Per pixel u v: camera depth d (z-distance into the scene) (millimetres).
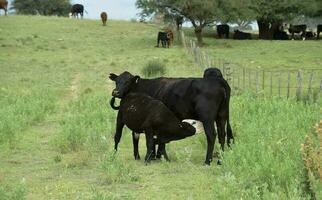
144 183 10102
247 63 39438
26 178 10680
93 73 34594
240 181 8938
